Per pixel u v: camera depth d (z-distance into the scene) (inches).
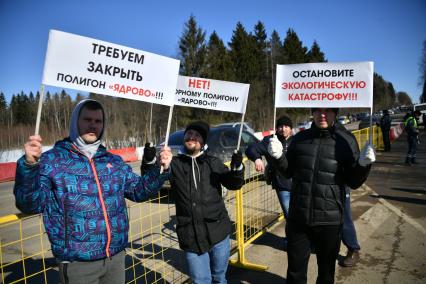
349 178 104.5
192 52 1418.6
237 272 147.9
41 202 72.9
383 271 142.1
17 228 230.1
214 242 101.6
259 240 183.2
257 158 164.9
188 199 102.3
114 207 82.0
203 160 107.6
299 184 108.2
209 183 104.7
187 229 101.7
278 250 169.2
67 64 86.1
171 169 106.3
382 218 210.4
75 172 77.4
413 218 207.3
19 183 68.6
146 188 90.0
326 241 104.3
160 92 100.3
